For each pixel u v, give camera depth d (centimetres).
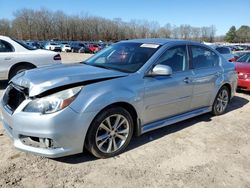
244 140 468
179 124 528
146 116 420
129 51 463
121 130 391
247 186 335
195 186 330
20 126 333
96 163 368
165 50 451
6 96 384
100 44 5303
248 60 926
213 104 568
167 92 440
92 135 356
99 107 351
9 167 349
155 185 328
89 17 10344
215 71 546
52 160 370
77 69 406
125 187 321
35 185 317
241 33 11569
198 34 10675
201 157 400
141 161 379
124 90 379
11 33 9756
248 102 732
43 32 9888
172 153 407
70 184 322
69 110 331
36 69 416
